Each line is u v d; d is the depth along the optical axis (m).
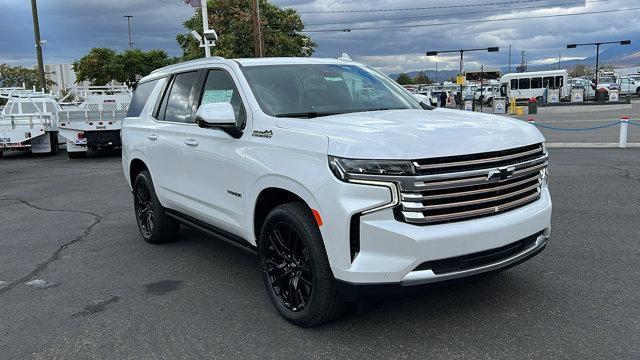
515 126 4.00
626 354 3.44
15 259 6.14
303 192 3.65
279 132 3.99
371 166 3.32
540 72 48.88
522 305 4.24
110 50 51.19
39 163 17.03
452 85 67.88
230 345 3.82
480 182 3.47
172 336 4.00
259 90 4.55
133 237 6.92
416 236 3.28
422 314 4.14
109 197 10.10
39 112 20.00
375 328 3.95
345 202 3.38
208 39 19.47
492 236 3.50
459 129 3.71
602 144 15.38
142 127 6.26
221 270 5.46
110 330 4.14
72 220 8.12
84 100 19.77
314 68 5.08
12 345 3.95
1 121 18.47
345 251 3.43
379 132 3.57
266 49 40.78
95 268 5.69
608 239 5.92
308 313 3.84
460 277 3.46
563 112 35.97
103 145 17.53
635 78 56.16
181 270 5.50
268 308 4.43
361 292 3.42
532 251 3.87
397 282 3.34
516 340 3.69
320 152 3.56
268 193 4.17
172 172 5.57
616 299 4.30
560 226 6.53
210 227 5.12
